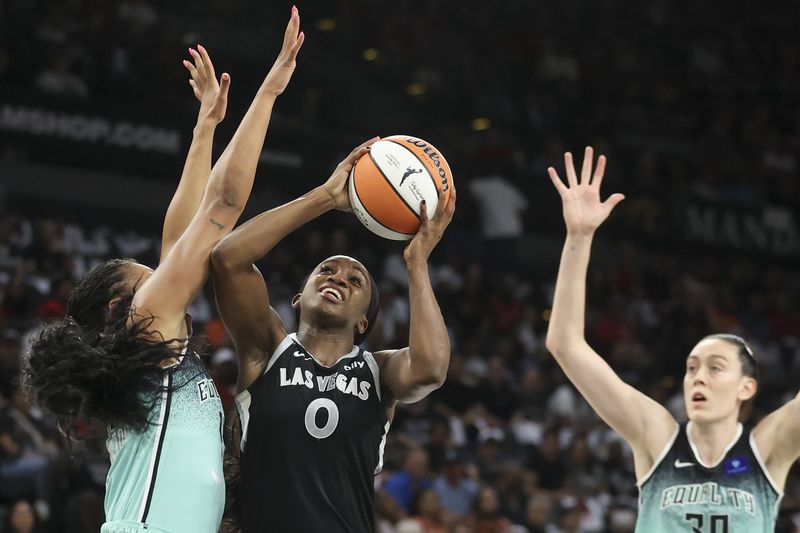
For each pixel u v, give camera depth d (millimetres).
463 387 15773
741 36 28766
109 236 17438
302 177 19359
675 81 26719
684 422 5918
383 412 5359
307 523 5062
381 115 23047
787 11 29688
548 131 23656
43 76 18344
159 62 20062
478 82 24203
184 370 4980
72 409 4840
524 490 13812
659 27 27859
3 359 12828
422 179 5340
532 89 24594
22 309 14484
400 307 17109
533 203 21641
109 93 19078
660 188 22703
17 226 16609
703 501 5715
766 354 20219
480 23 25609
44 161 17828
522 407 16125
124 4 21297
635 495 14531
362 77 23781
